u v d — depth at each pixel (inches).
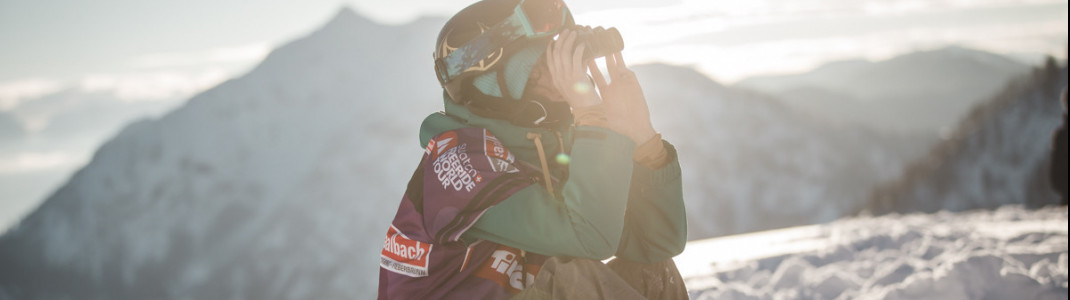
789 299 163.5
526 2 62.3
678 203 67.4
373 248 6889.8
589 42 61.6
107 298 7253.9
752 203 7170.3
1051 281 147.6
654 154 65.4
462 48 64.1
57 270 7824.8
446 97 67.8
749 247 236.7
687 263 213.2
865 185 7721.5
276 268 6939.0
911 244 210.2
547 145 65.2
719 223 6860.2
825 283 164.7
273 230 7381.9
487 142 62.8
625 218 68.2
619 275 69.2
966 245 200.1
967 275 146.3
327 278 6505.9
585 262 63.0
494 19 64.0
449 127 66.2
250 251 7244.1
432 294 63.5
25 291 7372.1
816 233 258.7
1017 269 153.5
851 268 181.8
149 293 7150.6
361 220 7194.9
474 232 61.8
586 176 58.9
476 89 65.0
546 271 62.2
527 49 63.6
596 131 60.1
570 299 61.8
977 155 4953.3
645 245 68.3
